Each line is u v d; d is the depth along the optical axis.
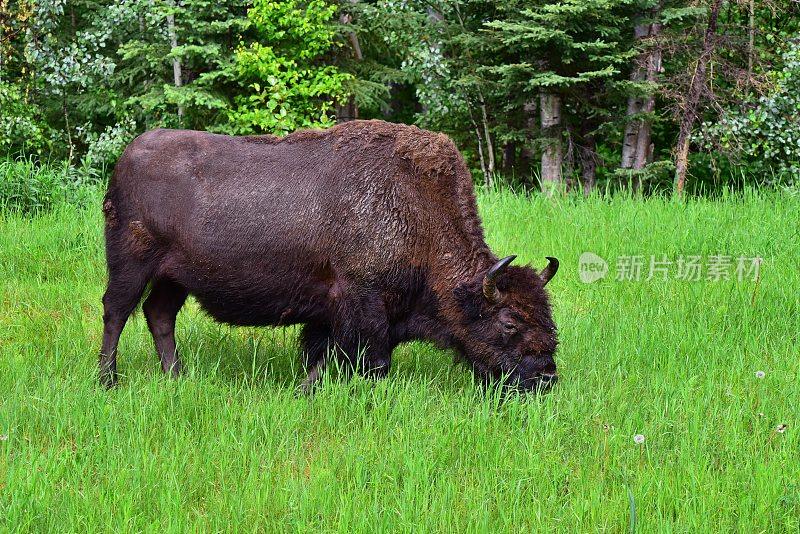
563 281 14.79
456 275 10.35
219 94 22.59
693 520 7.46
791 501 7.86
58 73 22.41
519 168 25.70
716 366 11.05
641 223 17.22
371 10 22.84
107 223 10.88
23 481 7.71
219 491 7.97
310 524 7.35
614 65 21.97
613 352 11.36
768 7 22.31
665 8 21.86
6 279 14.81
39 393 9.75
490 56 22.95
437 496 7.85
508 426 9.38
